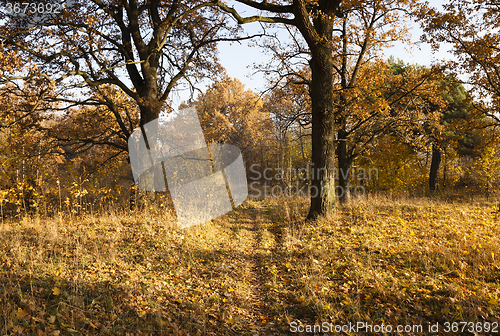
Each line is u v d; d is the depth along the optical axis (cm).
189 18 1244
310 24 950
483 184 2192
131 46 1195
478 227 854
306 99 1529
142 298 439
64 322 324
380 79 1275
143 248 677
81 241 682
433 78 1336
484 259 556
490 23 1227
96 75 1098
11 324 287
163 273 562
